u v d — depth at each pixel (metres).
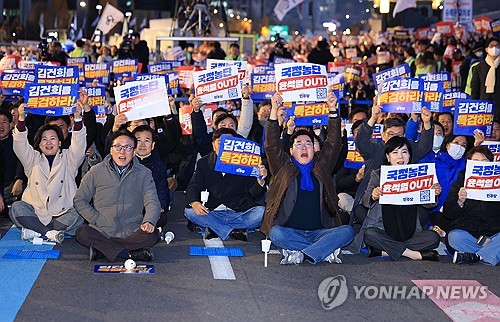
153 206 7.94
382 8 27.30
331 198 8.15
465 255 8.09
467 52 20.75
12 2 54.06
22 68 15.59
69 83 10.23
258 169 8.66
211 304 6.54
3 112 10.17
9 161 10.29
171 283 7.14
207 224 9.00
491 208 8.23
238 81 10.80
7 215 10.01
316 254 7.86
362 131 9.20
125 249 7.88
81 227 7.80
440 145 10.33
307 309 6.48
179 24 28.56
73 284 7.02
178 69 15.55
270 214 8.12
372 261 8.20
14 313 6.17
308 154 8.10
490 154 8.27
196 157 11.59
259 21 81.81
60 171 8.80
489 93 14.08
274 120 8.19
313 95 9.34
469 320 6.29
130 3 46.91
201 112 10.84
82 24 46.81
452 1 27.84
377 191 7.97
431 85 10.38
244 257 8.25
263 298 6.75
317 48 20.50
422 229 8.66
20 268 7.52
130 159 8.09
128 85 9.33
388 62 20.02
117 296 6.69
